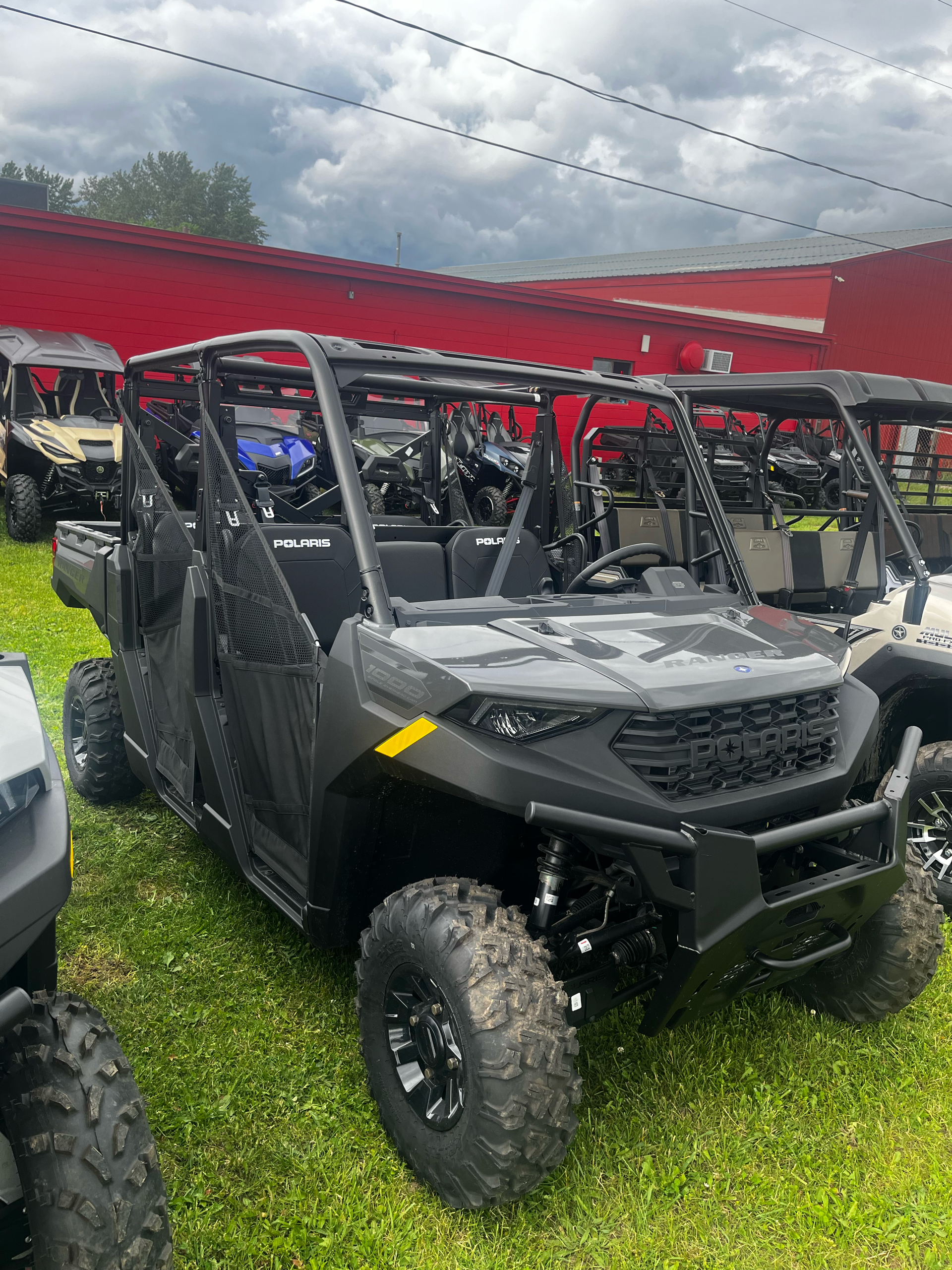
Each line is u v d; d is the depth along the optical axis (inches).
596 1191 83.9
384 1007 86.5
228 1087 93.6
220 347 109.7
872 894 91.7
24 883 60.4
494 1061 73.0
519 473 327.9
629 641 92.0
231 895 130.3
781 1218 83.3
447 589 122.1
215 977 111.9
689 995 82.2
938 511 207.2
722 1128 92.9
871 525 167.2
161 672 131.9
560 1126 74.0
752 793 85.1
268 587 102.0
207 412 114.9
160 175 3110.2
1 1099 62.1
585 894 98.0
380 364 97.9
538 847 86.4
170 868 138.0
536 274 1651.1
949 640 141.1
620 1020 108.6
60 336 420.5
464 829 95.8
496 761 75.5
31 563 345.4
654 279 1210.6
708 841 77.4
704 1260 78.4
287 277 575.8
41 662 228.5
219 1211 79.6
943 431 199.5
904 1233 82.7
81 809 158.9
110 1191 58.8
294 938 120.5
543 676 80.6
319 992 109.7
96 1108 60.5
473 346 660.7
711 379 195.0
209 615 114.6
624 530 189.9
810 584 202.7
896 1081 102.6
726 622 104.5
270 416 232.2
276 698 101.7
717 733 83.6
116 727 152.4
